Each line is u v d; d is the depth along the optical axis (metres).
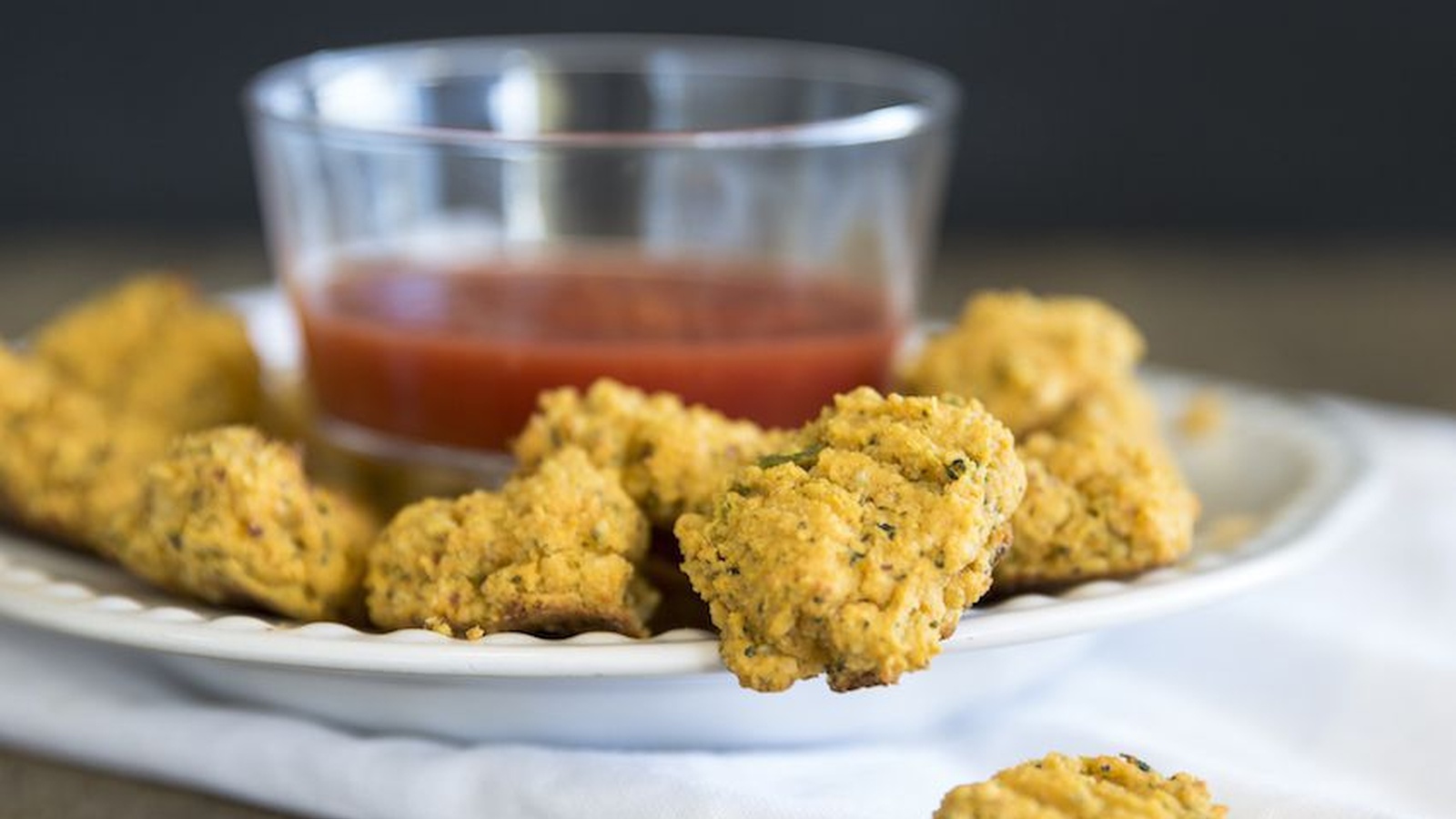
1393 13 0.80
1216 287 0.69
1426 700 0.36
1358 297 0.68
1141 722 0.35
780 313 0.39
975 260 0.73
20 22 0.78
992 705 0.35
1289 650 0.37
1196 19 0.80
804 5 0.79
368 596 0.33
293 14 0.79
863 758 0.33
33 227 0.80
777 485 0.31
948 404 0.32
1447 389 0.56
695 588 0.31
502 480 0.37
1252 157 0.81
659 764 0.32
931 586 0.30
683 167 0.39
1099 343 0.39
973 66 0.80
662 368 0.38
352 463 0.39
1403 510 0.43
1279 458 0.41
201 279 0.67
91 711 0.33
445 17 0.79
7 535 0.38
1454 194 0.81
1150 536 0.34
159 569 0.34
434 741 0.33
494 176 0.38
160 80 0.79
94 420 0.37
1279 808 0.31
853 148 0.39
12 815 0.32
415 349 0.38
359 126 0.39
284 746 0.32
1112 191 0.81
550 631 0.33
